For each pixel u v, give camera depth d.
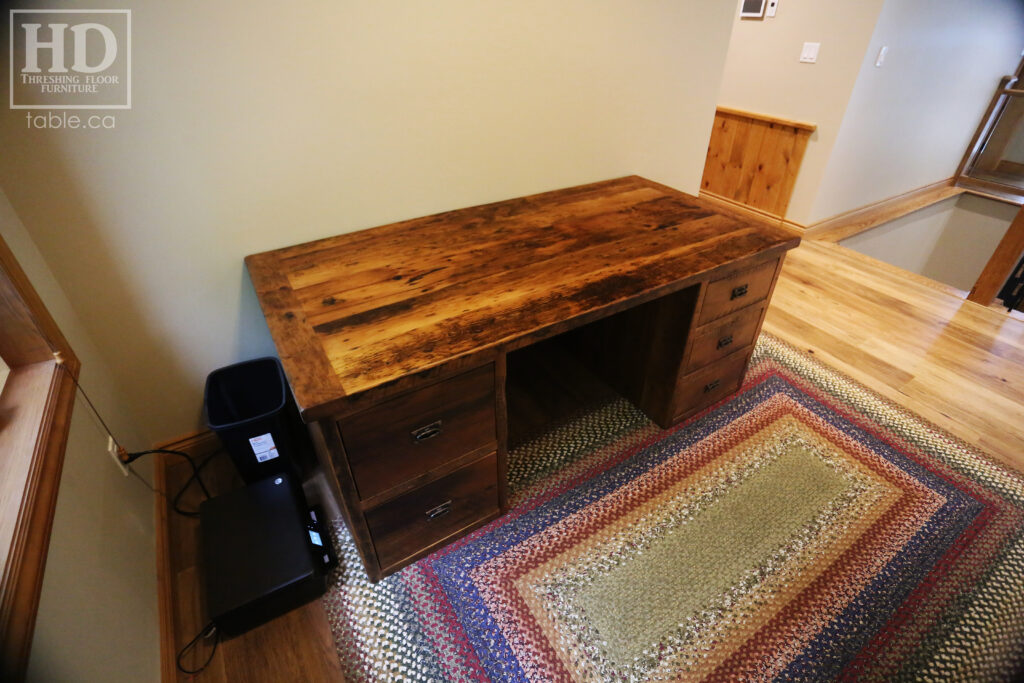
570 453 1.70
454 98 1.50
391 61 1.36
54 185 1.14
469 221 1.62
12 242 1.06
